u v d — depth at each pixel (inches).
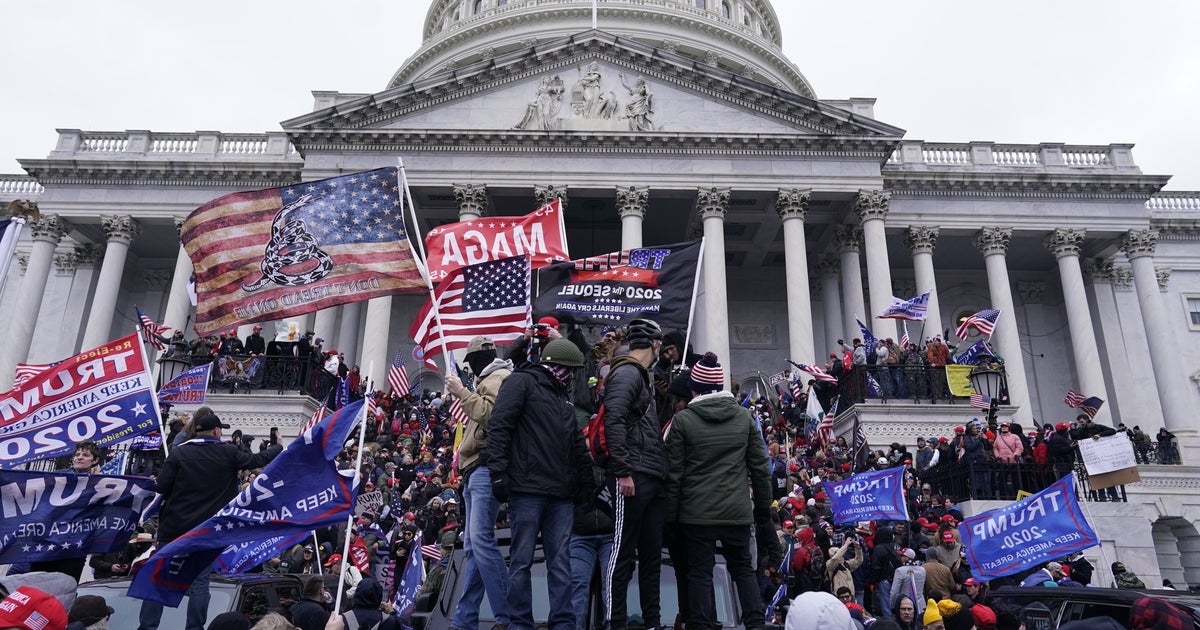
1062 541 501.0
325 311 1599.4
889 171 1755.7
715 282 1550.2
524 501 272.4
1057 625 374.9
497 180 1622.8
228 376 1198.3
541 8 2667.3
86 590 383.9
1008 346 1665.8
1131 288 1862.7
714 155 1642.5
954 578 548.4
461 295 514.9
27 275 1722.4
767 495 303.0
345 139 1631.4
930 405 1222.3
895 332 1544.0
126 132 1825.8
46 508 342.3
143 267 1989.4
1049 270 2017.7
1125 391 1786.4
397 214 406.0
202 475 342.0
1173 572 1285.7
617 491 274.4
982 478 928.9
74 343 1834.4
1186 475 1291.8
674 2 2758.4
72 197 1769.2
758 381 1974.7
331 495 309.3
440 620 310.5
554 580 267.6
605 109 1656.0
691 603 279.0
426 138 1621.6
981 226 1764.3
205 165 1770.4
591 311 488.4
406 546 681.0
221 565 350.6
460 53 2706.7
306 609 373.1
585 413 335.6
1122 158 1807.3
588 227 1895.9
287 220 407.2
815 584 551.2
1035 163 1831.9
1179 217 1958.7
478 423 307.9
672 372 388.2
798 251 1589.6
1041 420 1914.4
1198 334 1907.0
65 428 403.5
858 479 657.6
